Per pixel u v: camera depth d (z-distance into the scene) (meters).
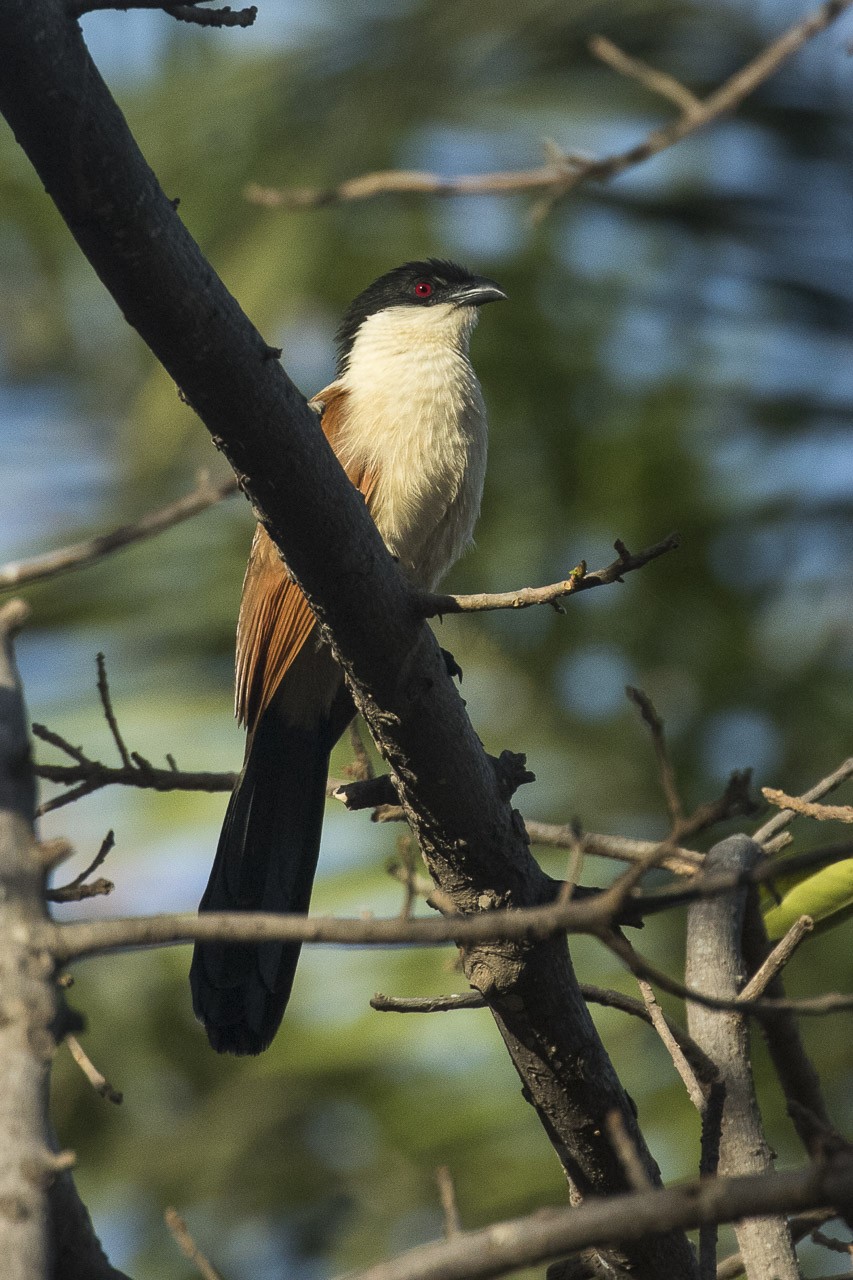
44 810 5.29
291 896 6.62
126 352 14.39
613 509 12.12
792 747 10.92
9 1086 2.61
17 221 14.44
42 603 12.31
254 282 11.80
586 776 10.83
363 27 12.45
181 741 11.11
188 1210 10.96
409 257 12.48
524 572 11.74
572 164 5.37
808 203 12.55
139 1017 11.50
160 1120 11.38
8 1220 2.48
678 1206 2.76
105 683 5.22
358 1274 2.99
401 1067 10.45
